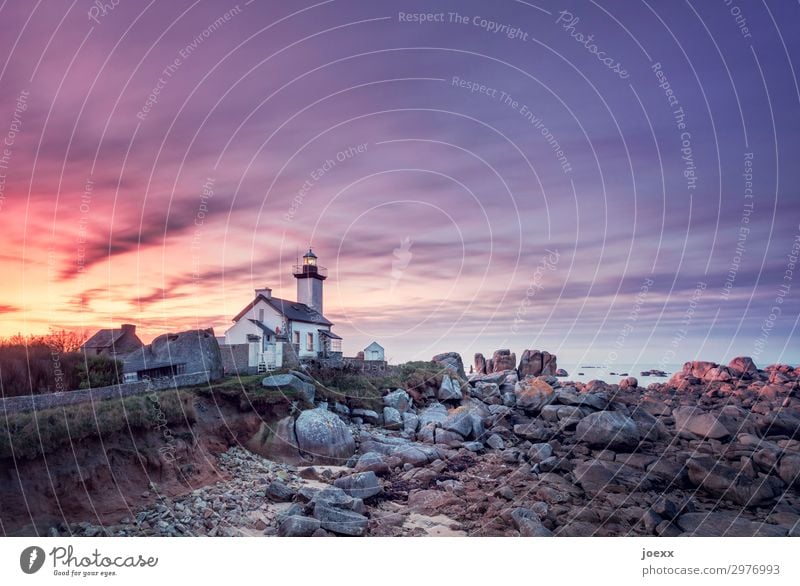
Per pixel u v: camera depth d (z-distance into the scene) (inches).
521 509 771.4
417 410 1524.4
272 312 1765.5
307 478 912.3
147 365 1087.0
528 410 1609.3
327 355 1940.2
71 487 625.0
